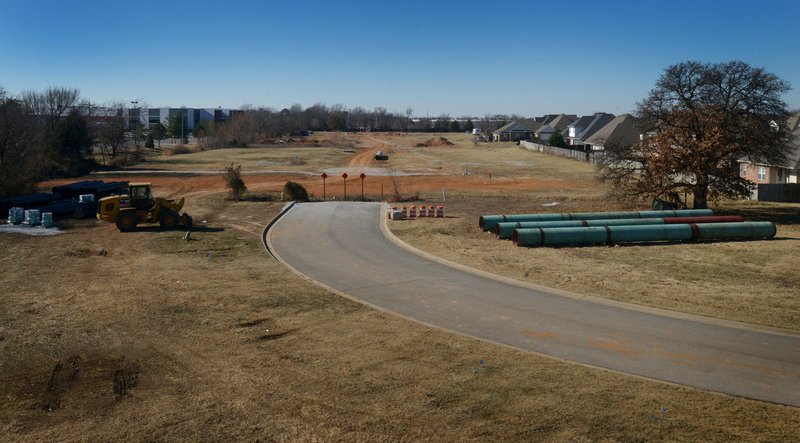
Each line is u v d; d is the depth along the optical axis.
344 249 27.27
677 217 33.78
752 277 22.64
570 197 47.09
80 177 62.62
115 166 72.44
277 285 20.62
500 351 14.38
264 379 12.53
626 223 31.98
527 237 28.56
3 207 36.00
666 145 38.22
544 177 64.56
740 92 38.38
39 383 12.46
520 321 16.81
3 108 56.09
